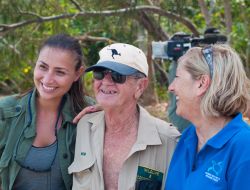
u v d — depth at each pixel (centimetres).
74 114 232
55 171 224
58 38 224
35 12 577
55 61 220
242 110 178
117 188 208
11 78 767
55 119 229
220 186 171
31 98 229
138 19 592
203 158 180
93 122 218
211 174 174
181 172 189
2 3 536
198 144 188
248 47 602
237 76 174
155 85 844
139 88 209
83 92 238
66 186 225
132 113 211
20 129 226
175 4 523
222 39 330
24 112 227
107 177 210
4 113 226
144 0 598
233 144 172
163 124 214
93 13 560
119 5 533
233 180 169
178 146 197
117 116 207
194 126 192
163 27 713
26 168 223
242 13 666
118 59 202
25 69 718
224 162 172
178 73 186
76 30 756
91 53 798
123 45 208
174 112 297
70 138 227
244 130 173
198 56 180
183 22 598
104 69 202
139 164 205
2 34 568
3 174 227
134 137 210
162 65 930
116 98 203
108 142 212
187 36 340
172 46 332
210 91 175
